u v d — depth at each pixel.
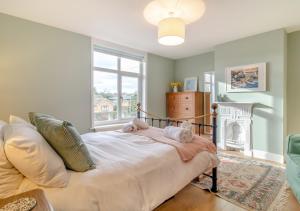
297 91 3.20
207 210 1.75
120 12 2.47
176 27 1.99
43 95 2.88
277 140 3.08
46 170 1.02
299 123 3.20
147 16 2.37
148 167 1.46
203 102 4.48
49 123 1.28
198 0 2.02
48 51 2.92
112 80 3.96
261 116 3.25
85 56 3.36
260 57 3.25
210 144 2.09
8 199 0.79
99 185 1.14
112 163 1.38
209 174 2.33
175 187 1.61
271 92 3.14
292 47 3.22
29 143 1.00
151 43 3.81
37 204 0.75
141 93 4.52
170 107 4.84
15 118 1.82
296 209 1.75
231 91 3.62
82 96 3.34
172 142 1.94
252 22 2.77
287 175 2.10
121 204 1.19
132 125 2.60
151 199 1.40
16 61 2.63
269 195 1.98
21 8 2.38
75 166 1.22
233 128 3.71
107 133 2.49
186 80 4.98
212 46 3.99
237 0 2.16
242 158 3.19
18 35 2.63
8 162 1.00
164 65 4.97
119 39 3.57
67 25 2.92
